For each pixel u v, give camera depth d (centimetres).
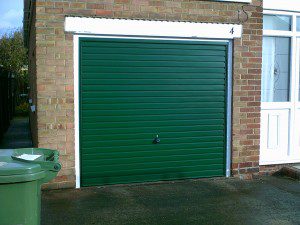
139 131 681
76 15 629
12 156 370
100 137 661
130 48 668
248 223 516
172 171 703
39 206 355
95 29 639
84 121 651
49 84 625
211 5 700
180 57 696
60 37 625
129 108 673
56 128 632
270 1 747
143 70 677
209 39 709
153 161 691
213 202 596
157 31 671
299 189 666
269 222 521
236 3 715
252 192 647
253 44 730
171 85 695
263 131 766
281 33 769
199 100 712
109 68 659
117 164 672
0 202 332
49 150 392
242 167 738
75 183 650
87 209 558
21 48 2812
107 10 643
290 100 782
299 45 786
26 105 2292
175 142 702
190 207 573
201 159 719
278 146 777
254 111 739
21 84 2683
